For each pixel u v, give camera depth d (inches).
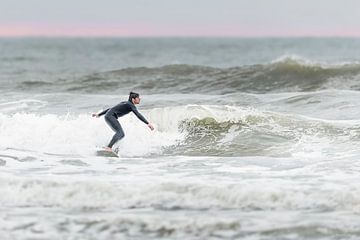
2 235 1366.9
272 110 3107.8
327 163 1972.2
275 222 1412.4
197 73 5196.9
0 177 1696.6
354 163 1963.6
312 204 1521.9
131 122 2536.9
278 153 2201.0
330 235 1337.4
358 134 2389.3
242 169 1899.6
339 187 1631.4
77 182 1648.6
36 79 6053.2
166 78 5113.2
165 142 2428.6
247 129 2518.5
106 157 2130.9
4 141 2420.0
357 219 1422.2
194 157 2128.4
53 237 1353.3
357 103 3102.9
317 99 3284.9
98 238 1344.7
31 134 2458.2
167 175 1811.0
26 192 1622.8
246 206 1525.6
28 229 1398.9
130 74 5374.0
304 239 1320.1
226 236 1342.3
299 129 2495.1
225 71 5118.1
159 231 1376.7
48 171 1872.5
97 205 1549.0
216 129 2541.8
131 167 1946.4
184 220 1430.9
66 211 1513.3
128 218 1448.1
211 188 1596.9
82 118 2554.1
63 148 2303.2
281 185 1658.5
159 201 1561.3
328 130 2466.8
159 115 2628.0
